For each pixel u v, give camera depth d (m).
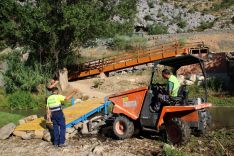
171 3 86.06
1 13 29.72
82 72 34.47
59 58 32.06
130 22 33.34
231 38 43.81
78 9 28.69
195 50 32.09
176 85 11.92
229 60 30.36
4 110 24.06
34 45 31.14
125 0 33.00
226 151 10.86
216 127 15.20
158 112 12.15
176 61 12.20
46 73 29.45
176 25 70.00
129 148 11.35
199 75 29.27
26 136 13.09
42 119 15.49
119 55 37.00
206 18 74.62
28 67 28.83
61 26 28.88
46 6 29.08
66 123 13.66
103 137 13.19
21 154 11.23
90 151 11.15
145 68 34.84
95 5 31.59
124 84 30.22
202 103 11.96
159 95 12.05
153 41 45.75
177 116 11.86
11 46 31.39
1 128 13.74
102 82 30.95
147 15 70.00
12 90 27.88
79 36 30.73
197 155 10.52
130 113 12.69
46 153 11.18
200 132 12.30
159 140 12.38
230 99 23.69
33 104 24.80
